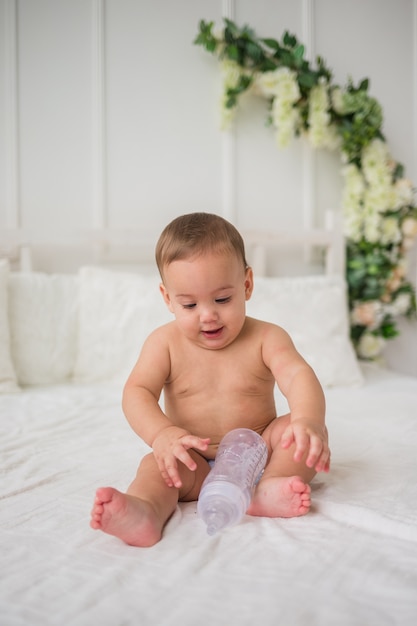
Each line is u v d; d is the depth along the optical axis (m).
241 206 2.61
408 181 2.56
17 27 2.40
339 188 2.70
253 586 0.67
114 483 1.09
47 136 2.45
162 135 2.54
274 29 2.58
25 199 2.44
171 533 0.85
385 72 2.71
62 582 0.69
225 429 1.09
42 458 1.25
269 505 0.90
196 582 0.68
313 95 2.48
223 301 1.01
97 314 2.17
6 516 0.93
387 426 1.52
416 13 2.73
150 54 2.51
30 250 2.40
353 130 2.50
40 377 2.10
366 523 0.86
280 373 1.05
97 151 2.48
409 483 1.05
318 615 0.61
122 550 0.79
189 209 2.56
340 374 2.16
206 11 2.53
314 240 2.55
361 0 2.67
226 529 0.86
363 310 2.57
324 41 2.64
